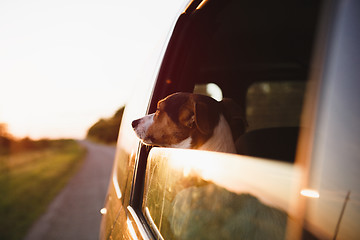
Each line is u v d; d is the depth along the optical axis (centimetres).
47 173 1856
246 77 362
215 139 238
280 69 366
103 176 1567
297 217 71
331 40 87
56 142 5591
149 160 194
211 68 310
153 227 157
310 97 87
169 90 259
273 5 267
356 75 78
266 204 79
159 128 238
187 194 126
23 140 4119
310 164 77
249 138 236
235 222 90
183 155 145
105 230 271
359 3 83
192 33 255
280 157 216
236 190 94
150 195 177
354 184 69
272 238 75
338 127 76
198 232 107
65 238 663
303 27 299
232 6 254
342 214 69
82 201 998
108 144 7350
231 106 270
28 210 918
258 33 306
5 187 1353
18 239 671
